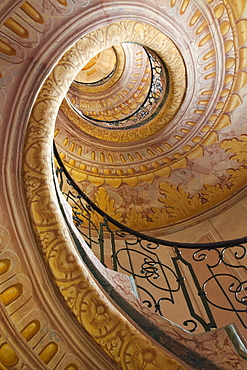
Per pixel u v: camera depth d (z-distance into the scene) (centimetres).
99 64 1023
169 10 385
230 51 485
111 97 933
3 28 202
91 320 173
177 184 658
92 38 273
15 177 196
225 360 178
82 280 182
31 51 212
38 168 201
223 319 411
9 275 176
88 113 909
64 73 234
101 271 229
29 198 193
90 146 636
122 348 166
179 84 538
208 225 594
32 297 176
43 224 190
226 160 625
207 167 639
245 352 186
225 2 424
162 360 162
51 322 173
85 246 251
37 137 208
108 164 646
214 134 605
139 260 530
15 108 204
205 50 475
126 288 241
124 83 924
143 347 166
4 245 181
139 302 227
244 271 454
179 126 605
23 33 210
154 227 636
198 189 647
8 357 158
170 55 477
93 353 167
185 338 193
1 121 199
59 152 599
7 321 165
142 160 654
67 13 232
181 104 569
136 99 927
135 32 368
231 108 565
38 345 166
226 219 579
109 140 644
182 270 509
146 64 907
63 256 185
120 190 653
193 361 171
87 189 628
